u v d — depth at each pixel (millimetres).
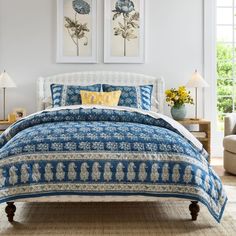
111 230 2926
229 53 5953
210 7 5738
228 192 4039
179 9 5738
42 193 2908
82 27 5664
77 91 4945
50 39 5660
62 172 2930
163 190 2943
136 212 3389
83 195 2932
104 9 5660
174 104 5387
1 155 3010
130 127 3213
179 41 5750
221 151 5918
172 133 3264
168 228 2980
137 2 5688
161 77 5570
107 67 5703
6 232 2873
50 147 2990
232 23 5938
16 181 2912
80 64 5695
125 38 5695
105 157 2961
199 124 5453
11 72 5645
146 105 4938
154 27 5723
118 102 4855
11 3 5605
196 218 3170
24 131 3297
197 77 5418
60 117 3549
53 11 5648
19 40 5633
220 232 2902
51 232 2877
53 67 5672
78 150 2977
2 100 5664
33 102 5676
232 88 5980
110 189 2932
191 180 2941
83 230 2922
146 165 2953
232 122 5055
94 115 3590
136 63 5723
